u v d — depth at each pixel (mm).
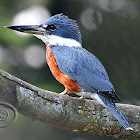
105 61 12656
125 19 12945
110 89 8375
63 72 8773
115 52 12688
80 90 8680
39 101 7203
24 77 11820
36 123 11344
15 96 6949
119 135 7953
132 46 12664
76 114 7559
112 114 7762
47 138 11734
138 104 12008
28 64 12078
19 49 11953
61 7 12859
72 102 7559
